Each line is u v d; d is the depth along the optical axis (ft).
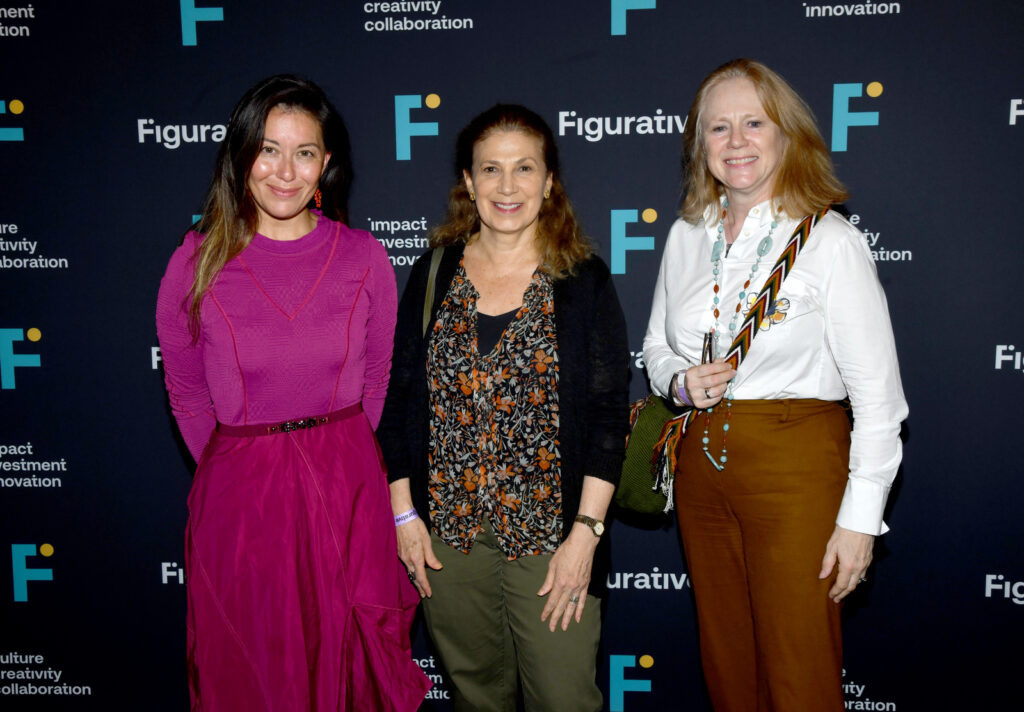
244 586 5.05
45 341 7.83
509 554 5.60
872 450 4.95
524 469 5.45
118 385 7.87
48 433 7.95
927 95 7.02
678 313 5.77
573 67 7.29
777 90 5.16
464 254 5.88
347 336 5.23
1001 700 7.62
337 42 7.39
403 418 5.86
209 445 5.31
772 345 5.13
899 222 7.20
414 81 7.39
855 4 6.99
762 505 5.23
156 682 8.24
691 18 7.14
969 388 7.32
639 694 8.07
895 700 7.75
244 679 5.12
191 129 7.52
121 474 7.98
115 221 7.66
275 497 5.08
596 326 5.53
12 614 8.20
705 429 5.41
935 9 6.93
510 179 5.37
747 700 5.89
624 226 7.48
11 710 8.32
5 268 7.75
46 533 8.08
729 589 5.69
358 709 5.41
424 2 7.30
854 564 5.02
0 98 7.54
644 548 7.92
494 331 5.50
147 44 7.44
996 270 7.15
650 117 7.30
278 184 4.93
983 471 7.39
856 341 4.96
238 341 4.97
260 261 5.08
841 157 7.18
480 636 6.00
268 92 4.89
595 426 5.54
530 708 6.02
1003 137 7.00
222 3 7.37
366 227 7.62
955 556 7.52
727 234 5.67
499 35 7.30
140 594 8.14
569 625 5.72
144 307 7.75
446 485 5.63
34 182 7.63
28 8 7.43
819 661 5.20
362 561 5.36
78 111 7.54
